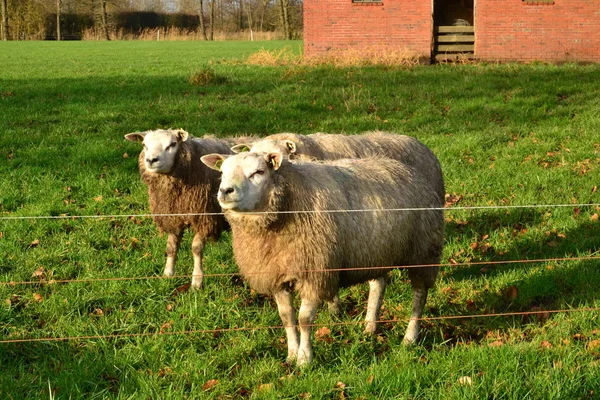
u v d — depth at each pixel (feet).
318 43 56.39
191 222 21.33
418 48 55.16
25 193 25.48
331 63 52.90
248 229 18.33
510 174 26.81
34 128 31.24
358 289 21.04
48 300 20.31
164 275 21.58
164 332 19.48
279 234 18.29
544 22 53.93
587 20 53.42
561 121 32.04
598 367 18.11
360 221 18.69
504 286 20.94
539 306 20.39
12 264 21.83
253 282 18.66
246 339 19.34
